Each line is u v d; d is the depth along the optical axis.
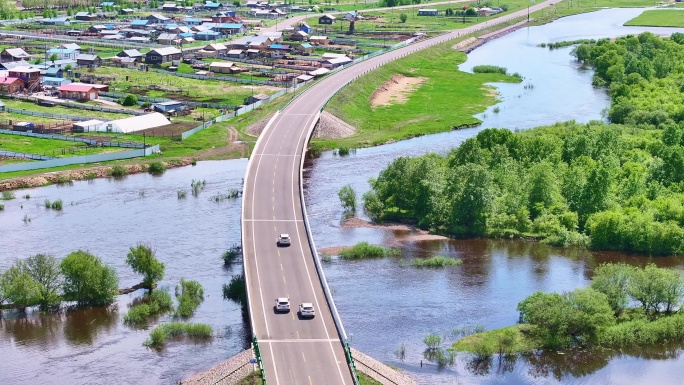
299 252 198.62
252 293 177.25
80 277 185.62
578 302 174.62
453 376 158.25
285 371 148.62
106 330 175.38
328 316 168.75
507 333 172.88
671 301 182.62
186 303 182.88
